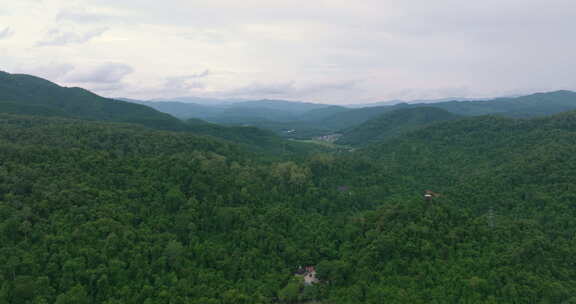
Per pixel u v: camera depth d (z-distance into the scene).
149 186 98.12
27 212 75.81
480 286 76.25
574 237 94.25
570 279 79.94
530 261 82.75
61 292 67.19
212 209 98.94
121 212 87.06
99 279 69.88
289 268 92.50
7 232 71.31
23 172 86.31
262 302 77.88
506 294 75.00
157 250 81.50
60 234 75.50
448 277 80.06
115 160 107.50
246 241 94.62
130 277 74.50
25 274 66.56
